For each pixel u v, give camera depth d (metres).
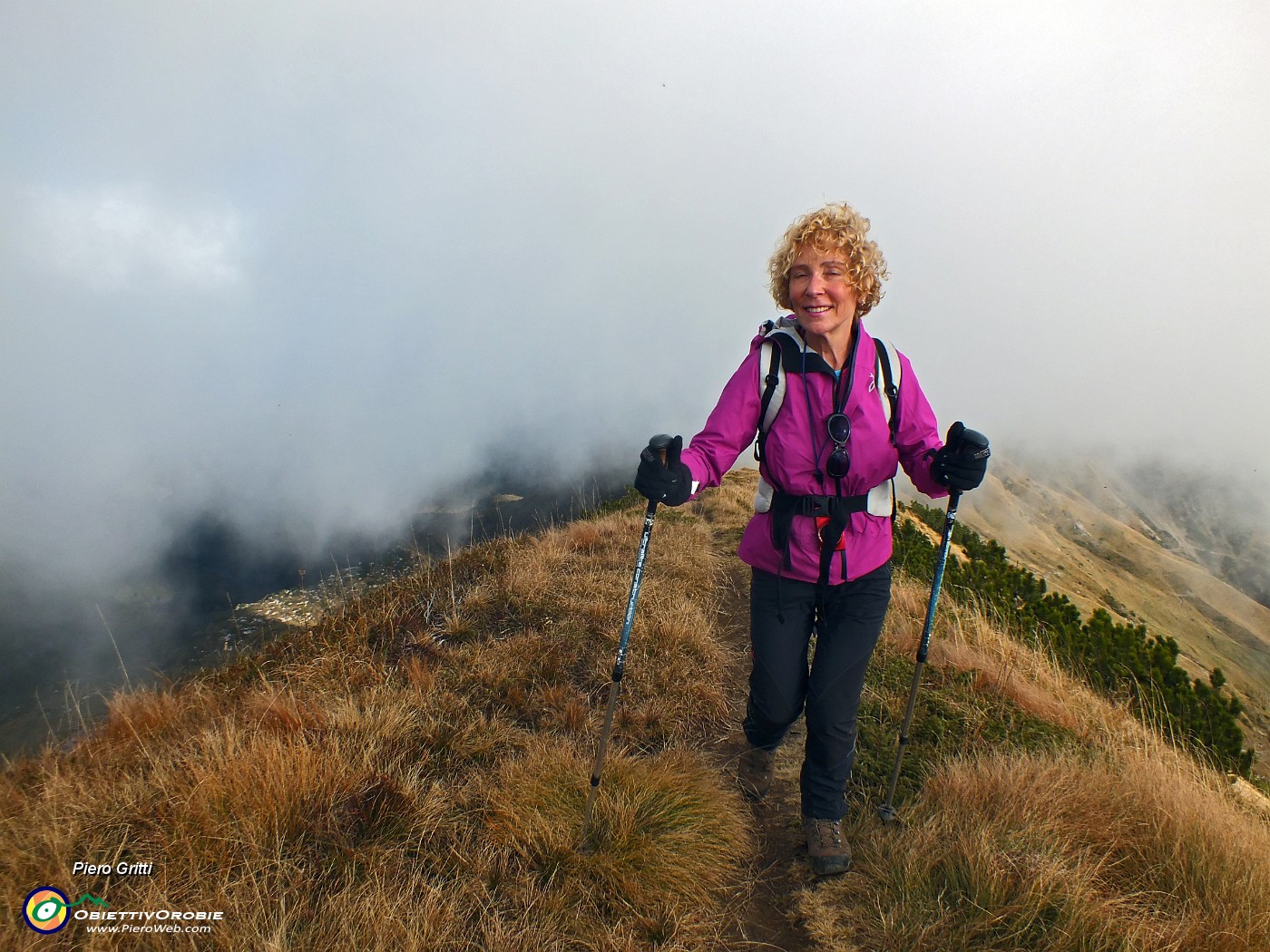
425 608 5.08
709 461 2.81
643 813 2.95
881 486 2.88
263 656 4.57
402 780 2.99
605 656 4.60
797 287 2.72
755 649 3.04
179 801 2.68
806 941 2.60
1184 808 2.98
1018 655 5.45
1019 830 2.88
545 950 2.34
